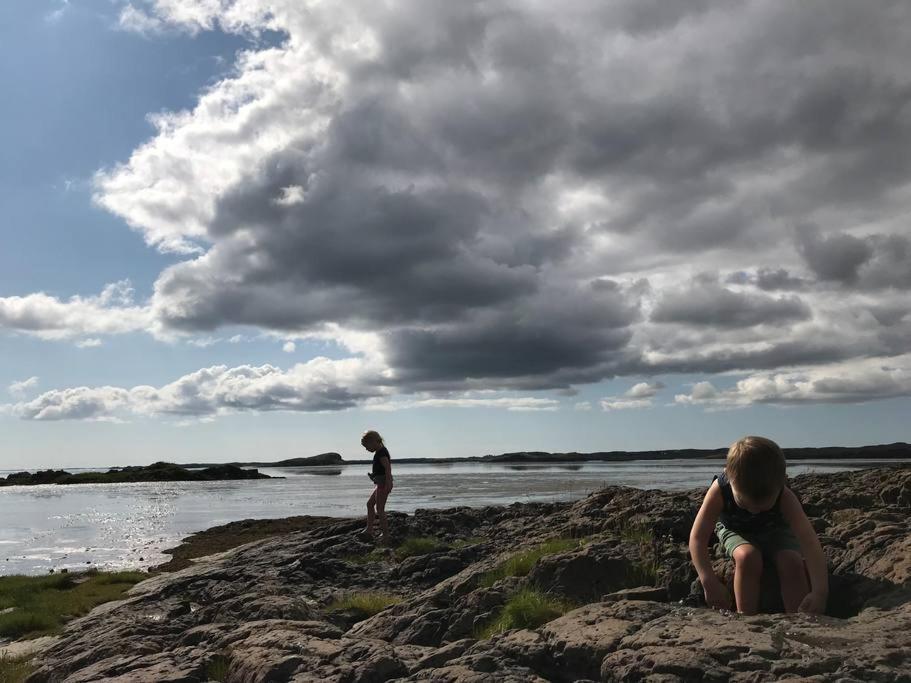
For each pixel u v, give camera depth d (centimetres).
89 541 1081
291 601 348
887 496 358
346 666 208
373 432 568
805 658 150
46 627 462
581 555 288
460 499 1544
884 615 177
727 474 204
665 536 312
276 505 1797
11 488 3697
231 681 221
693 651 162
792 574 194
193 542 975
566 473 3938
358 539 578
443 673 188
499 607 275
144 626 344
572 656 186
